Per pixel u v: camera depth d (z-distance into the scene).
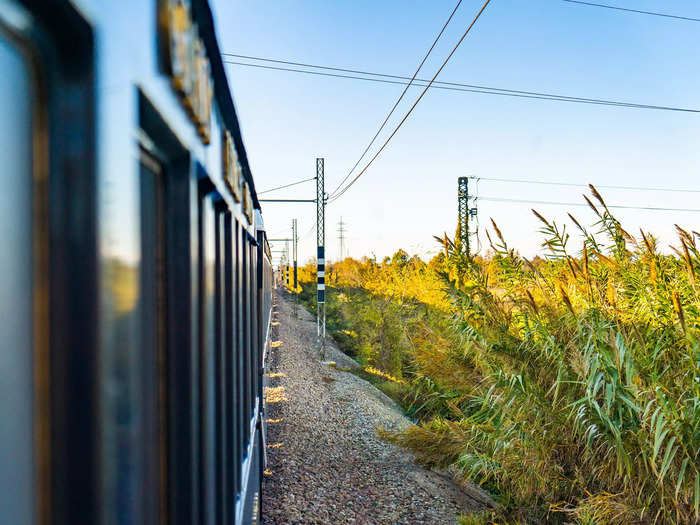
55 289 0.72
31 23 0.68
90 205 0.73
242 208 3.26
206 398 1.56
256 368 5.23
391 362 14.34
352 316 20.64
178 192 1.36
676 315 4.27
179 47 1.18
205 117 1.59
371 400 11.91
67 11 0.68
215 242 2.02
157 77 1.07
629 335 4.34
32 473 0.70
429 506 6.35
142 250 1.18
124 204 0.88
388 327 14.77
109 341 0.78
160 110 1.08
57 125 0.72
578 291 4.96
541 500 5.42
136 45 0.94
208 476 1.57
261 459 5.68
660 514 3.98
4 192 0.66
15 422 0.67
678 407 3.76
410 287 15.11
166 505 1.34
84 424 0.72
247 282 3.83
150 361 1.24
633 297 4.77
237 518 2.50
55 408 0.71
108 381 0.77
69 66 0.73
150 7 1.03
